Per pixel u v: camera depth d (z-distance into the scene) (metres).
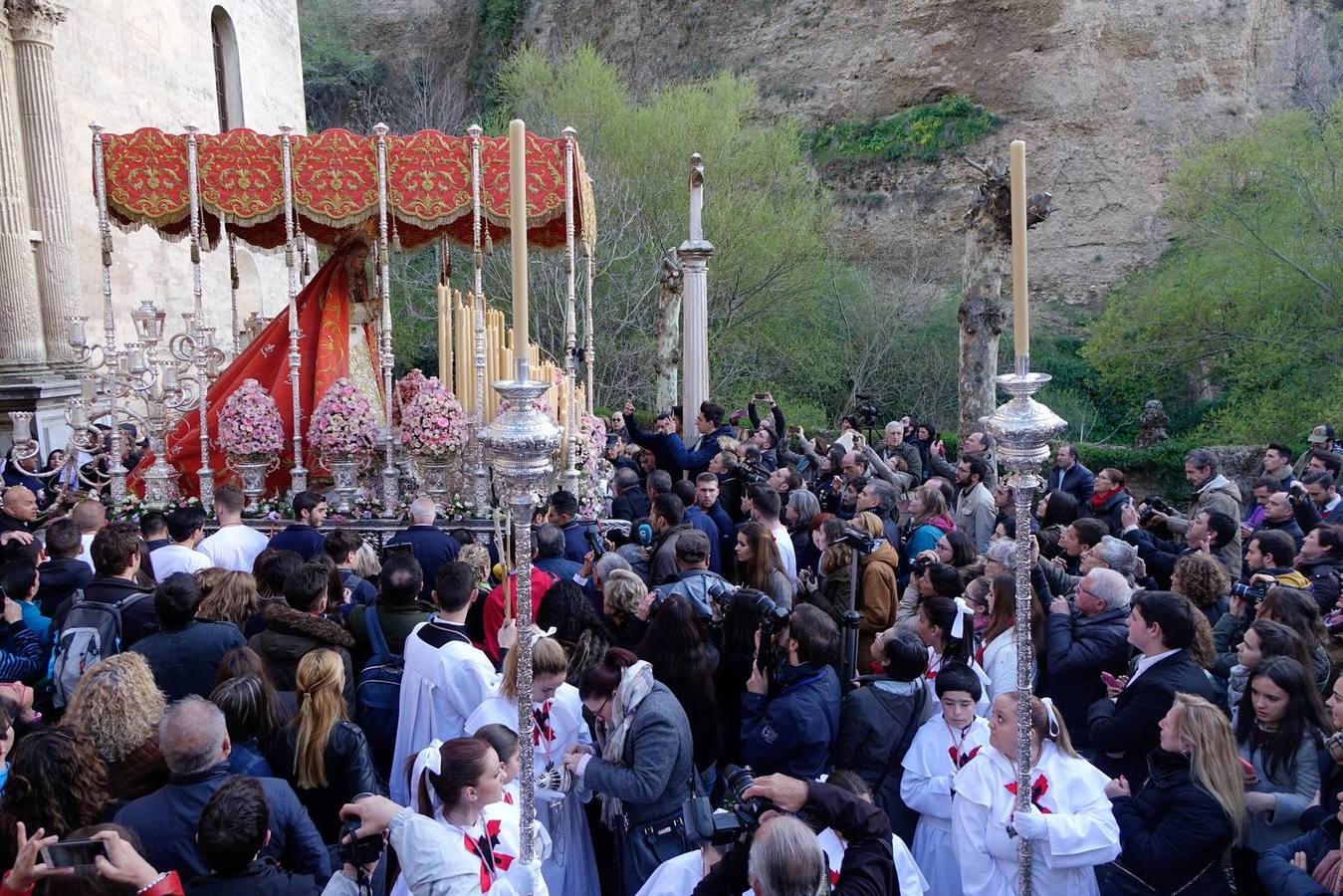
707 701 4.57
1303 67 31.86
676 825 4.16
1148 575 7.06
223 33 24.02
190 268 20.91
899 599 7.44
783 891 2.60
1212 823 3.60
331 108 38.59
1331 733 4.07
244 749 3.98
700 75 38.94
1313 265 21.11
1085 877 3.67
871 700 4.40
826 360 29.83
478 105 39.91
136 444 11.47
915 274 32.22
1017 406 3.05
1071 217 33.38
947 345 30.52
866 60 36.94
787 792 3.13
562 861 4.29
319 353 9.42
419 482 8.61
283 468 9.17
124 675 3.82
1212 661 4.84
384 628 5.09
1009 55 34.81
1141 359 23.62
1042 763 3.75
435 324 27.95
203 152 8.70
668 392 17.92
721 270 28.14
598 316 27.31
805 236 28.50
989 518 8.97
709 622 5.25
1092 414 28.97
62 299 15.77
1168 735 3.76
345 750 4.06
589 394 9.55
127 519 8.60
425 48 40.91
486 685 4.61
